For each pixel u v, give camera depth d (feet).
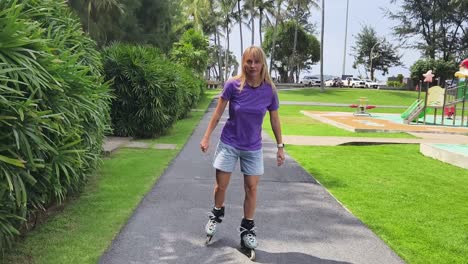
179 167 25.58
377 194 20.92
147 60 39.55
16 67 11.60
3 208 11.47
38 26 14.08
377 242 14.42
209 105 86.07
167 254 12.92
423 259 13.17
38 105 13.25
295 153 32.86
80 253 12.74
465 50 178.81
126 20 112.68
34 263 12.00
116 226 15.07
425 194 21.27
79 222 15.39
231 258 12.80
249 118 12.95
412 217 17.35
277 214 17.08
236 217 16.42
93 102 17.90
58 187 14.55
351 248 13.84
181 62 103.91
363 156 32.63
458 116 74.43
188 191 20.06
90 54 21.71
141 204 17.75
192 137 40.42
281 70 226.99
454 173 26.94
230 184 21.52
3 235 11.53
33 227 14.69
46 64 13.21
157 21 128.88
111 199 18.35
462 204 19.60
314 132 48.42
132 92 38.65
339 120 61.31
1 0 12.37
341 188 21.93
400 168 28.17
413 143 40.70
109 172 23.70
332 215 17.19
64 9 20.57
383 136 46.37
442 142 41.78
